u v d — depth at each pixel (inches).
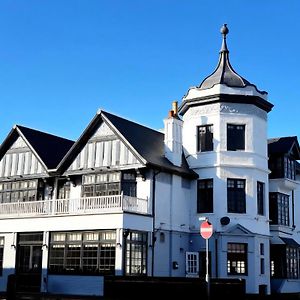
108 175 1050.7
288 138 1246.9
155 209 1011.3
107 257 942.4
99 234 962.7
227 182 1083.3
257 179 1103.6
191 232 1089.4
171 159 1075.3
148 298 789.9
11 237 1085.1
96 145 1071.6
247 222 1070.4
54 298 823.1
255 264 1051.3
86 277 959.0
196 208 1099.3
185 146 1142.3
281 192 1217.4
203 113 1123.3
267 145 1192.2
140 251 965.8
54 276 1000.2
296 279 1208.8
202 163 1104.2
